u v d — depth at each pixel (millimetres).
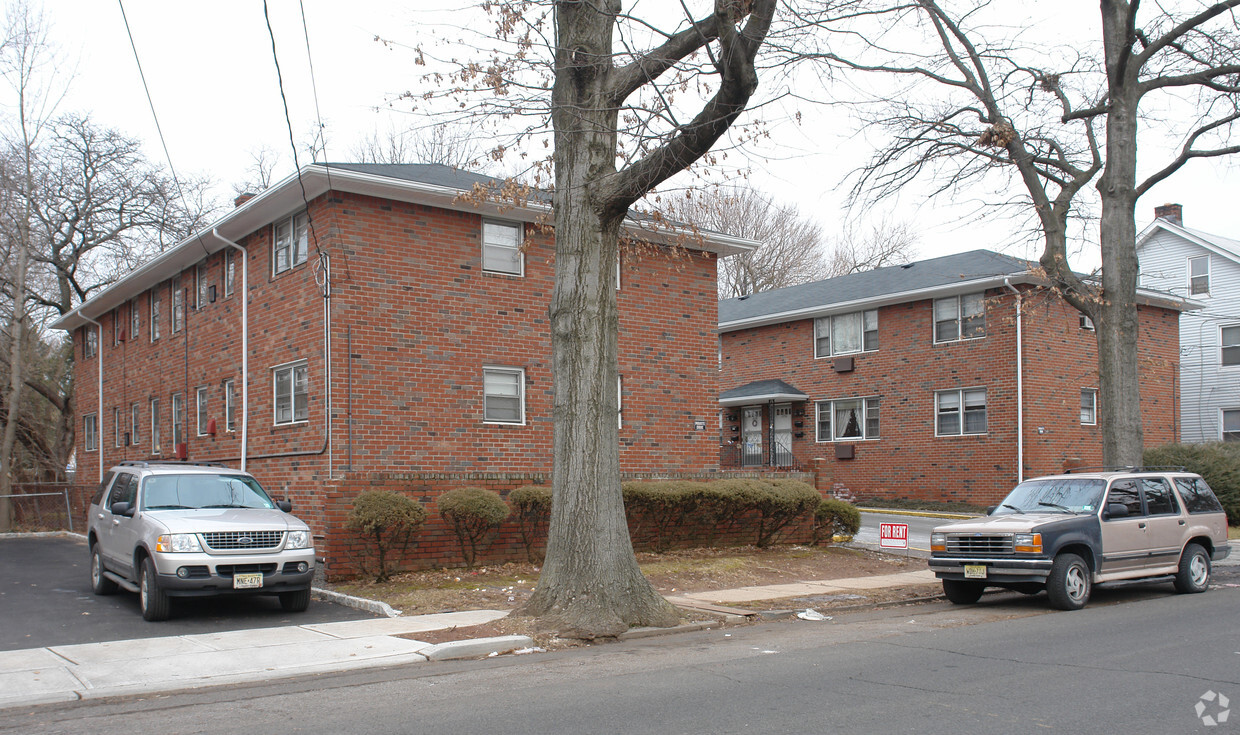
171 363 23344
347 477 13867
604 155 11016
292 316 17781
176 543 10531
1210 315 33250
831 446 31422
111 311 27797
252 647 9031
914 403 29031
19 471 31953
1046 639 9594
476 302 18219
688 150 10352
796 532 18734
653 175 10469
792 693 7113
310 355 17031
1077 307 17344
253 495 12422
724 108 10117
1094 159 17422
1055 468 26594
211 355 21156
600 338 10805
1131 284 16703
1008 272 26078
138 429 25578
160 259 22156
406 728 6176
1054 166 17766
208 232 19516
